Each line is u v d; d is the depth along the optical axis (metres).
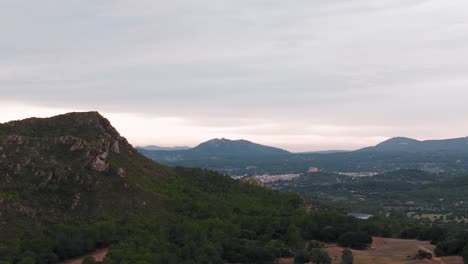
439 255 152.12
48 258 130.12
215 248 136.75
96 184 169.12
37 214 150.62
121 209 162.50
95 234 141.12
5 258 123.31
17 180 161.88
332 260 144.50
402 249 160.00
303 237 167.12
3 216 144.50
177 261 124.50
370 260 146.25
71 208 158.38
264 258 139.88
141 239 136.38
